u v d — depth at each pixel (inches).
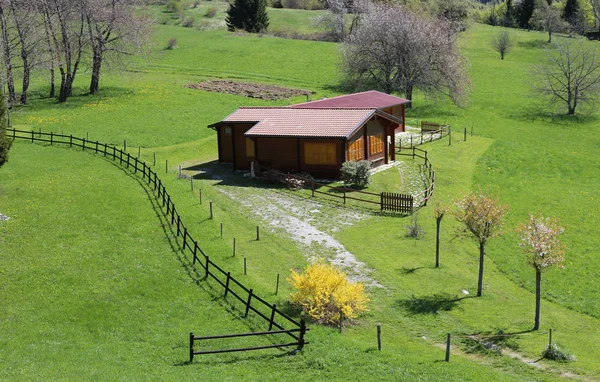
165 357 955.3
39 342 1008.2
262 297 1165.7
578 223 1813.5
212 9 5590.6
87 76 3634.4
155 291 1194.0
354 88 3491.6
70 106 3019.2
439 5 4926.2
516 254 1521.9
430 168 2129.7
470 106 3462.1
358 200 1830.7
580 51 3614.7
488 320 1143.6
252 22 5032.0
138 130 2655.0
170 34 4830.2
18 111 2908.5
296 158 2042.3
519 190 2156.7
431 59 3304.6
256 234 1530.5
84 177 1893.5
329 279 1111.6
